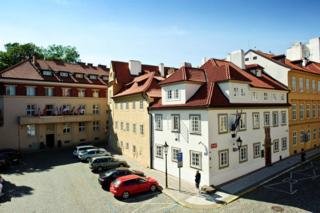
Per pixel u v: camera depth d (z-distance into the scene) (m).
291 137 31.72
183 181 22.81
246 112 24.52
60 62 46.03
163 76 37.19
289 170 25.56
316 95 37.03
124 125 34.91
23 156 34.62
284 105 30.08
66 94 41.47
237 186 21.05
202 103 21.25
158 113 26.69
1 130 35.25
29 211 16.80
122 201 18.56
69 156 34.44
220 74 24.09
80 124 43.53
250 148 24.92
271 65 32.97
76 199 18.94
